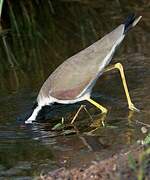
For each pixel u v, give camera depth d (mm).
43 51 17953
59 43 18375
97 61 13703
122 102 14266
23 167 11484
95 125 13250
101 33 18594
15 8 20969
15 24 20141
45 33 19312
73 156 11773
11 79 16141
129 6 20297
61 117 13914
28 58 17594
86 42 18125
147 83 15164
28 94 15055
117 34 13617
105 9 20422
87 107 14336
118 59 16781
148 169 10352
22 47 18469
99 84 15438
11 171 11344
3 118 13852
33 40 18891
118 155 11180
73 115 13969
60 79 14062
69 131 13062
